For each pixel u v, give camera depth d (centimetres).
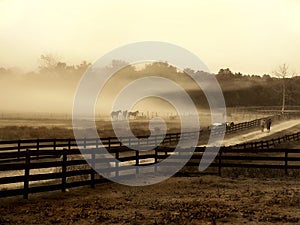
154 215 1059
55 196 1355
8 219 1009
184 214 1062
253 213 1084
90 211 1105
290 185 1644
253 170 2092
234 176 1920
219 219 1015
